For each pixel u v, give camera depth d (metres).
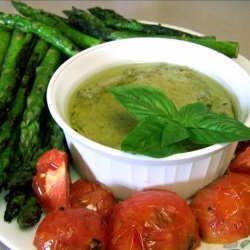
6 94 0.28
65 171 0.23
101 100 0.27
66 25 0.35
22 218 0.22
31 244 0.22
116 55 0.30
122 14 0.43
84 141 0.22
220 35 0.40
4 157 0.26
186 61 0.30
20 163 0.26
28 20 0.33
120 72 0.30
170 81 0.28
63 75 0.27
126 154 0.22
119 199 0.25
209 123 0.22
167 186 0.24
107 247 0.21
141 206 0.21
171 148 0.21
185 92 0.27
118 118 0.25
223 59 0.28
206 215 0.22
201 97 0.27
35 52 0.32
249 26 0.41
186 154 0.22
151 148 0.21
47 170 0.24
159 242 0.20
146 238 0.20
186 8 0.44
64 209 0.21
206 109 0.23
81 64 0.28
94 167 0.24
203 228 0.22
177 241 0.20
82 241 0.20
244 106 0.25
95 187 0.24
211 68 0.29
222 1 0.46
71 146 0.25
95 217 0.21
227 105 0.26
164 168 0.23
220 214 0.22
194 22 0.42
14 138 0.27
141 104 0.23
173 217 0.20
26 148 0.26
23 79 0.30
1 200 0.24
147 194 0.22
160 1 0.46
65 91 0.27
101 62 0.30
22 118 0.28
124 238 0.20
